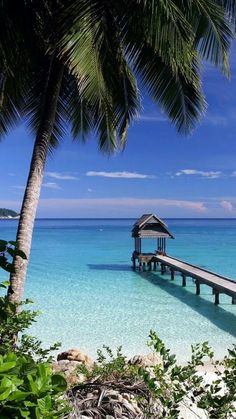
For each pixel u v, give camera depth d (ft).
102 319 41.01
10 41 22.74
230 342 33.78
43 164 25.17
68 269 79.77
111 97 26.14
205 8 23.29
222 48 25.31
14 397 4.98
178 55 21.76
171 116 29.58
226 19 24.73
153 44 22.88
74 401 10.37
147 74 27.37
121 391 11.75
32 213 24.36
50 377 5.79
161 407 10.73
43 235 214.07
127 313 43.83
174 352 31.07
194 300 51.78
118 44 24.45
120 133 29.81
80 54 20.74
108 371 14.58
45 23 23.75
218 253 118.42
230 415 10.07
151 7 21.33
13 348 12.65
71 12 21.65
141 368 10.36
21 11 23.00
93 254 109.70
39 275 71.36
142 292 57.06
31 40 24.12
